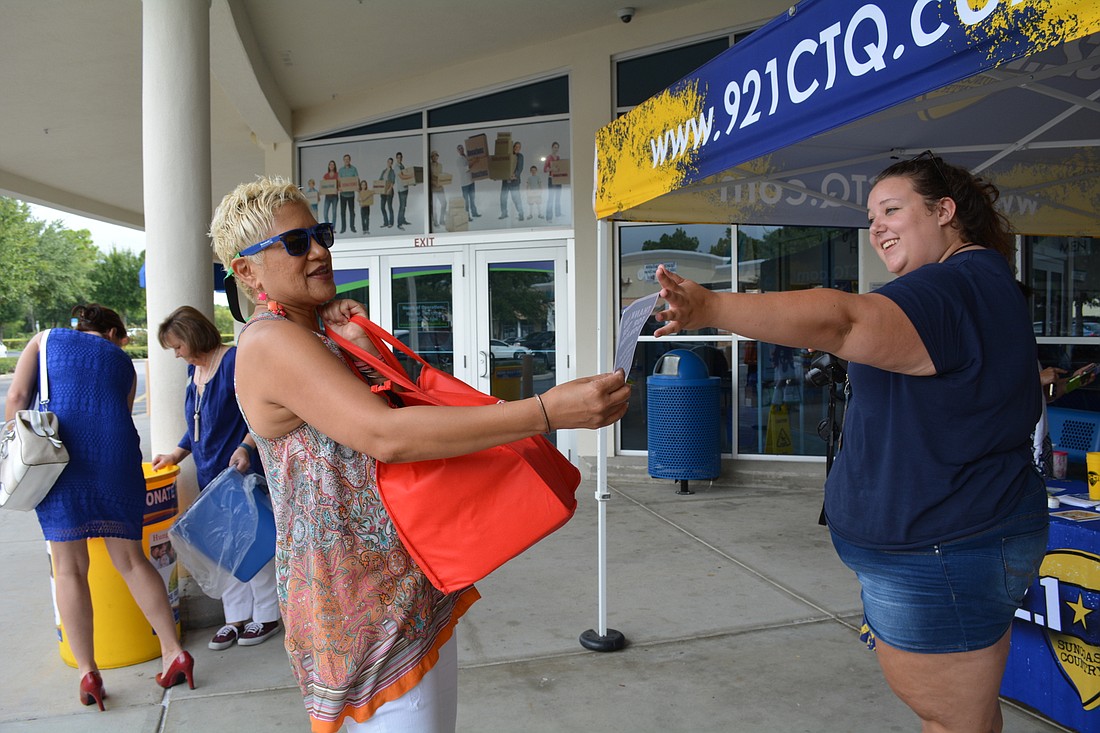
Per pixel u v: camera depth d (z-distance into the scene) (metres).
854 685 3.13
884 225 1.78
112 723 3.00
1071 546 2.58
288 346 1.43
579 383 1.38
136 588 3.24
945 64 1.66
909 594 1.62
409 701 1.53
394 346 1.71
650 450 6.80
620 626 3.81
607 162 3.47
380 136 8.48
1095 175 3.92
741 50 2.40
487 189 8.16
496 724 2.92
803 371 7.32
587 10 7.06
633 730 2.84
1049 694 2.74
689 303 1.42
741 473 6.97
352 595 1.47
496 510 1.45
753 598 4.14
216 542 3.18
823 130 2.04
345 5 6.52
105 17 6.42
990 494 1.55
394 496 1.45
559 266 7.88
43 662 3.59
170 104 4.08
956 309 1.52
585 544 5.24
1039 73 2.23
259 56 7.18
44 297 51.03
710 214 3.94
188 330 3.48
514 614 4.01
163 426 4.07
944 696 1.65
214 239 1.62
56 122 9.27
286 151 8.66
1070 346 6.25
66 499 3.04
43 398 3.10
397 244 8.34
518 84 7.97
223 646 3.65
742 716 2.91
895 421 1.59
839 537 1.75
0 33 6.67
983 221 1.75
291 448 1.50
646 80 7.58
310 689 1.50
